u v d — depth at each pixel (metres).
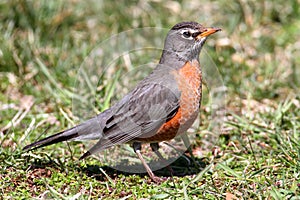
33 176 9.96
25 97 13.41
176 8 16.14
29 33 14.55
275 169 10.02
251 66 14.79
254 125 11.91
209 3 16.41
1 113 12.63
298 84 14.07
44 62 14.22
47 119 12.37
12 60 14.05
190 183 9.59
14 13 14.84
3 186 9.49
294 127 11.37
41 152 10.72
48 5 15.17
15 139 11.20
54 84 13.32
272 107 12.83
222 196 9.16
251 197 9.09
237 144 11.42
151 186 9.69
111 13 15.90
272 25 16.31
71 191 9.38
